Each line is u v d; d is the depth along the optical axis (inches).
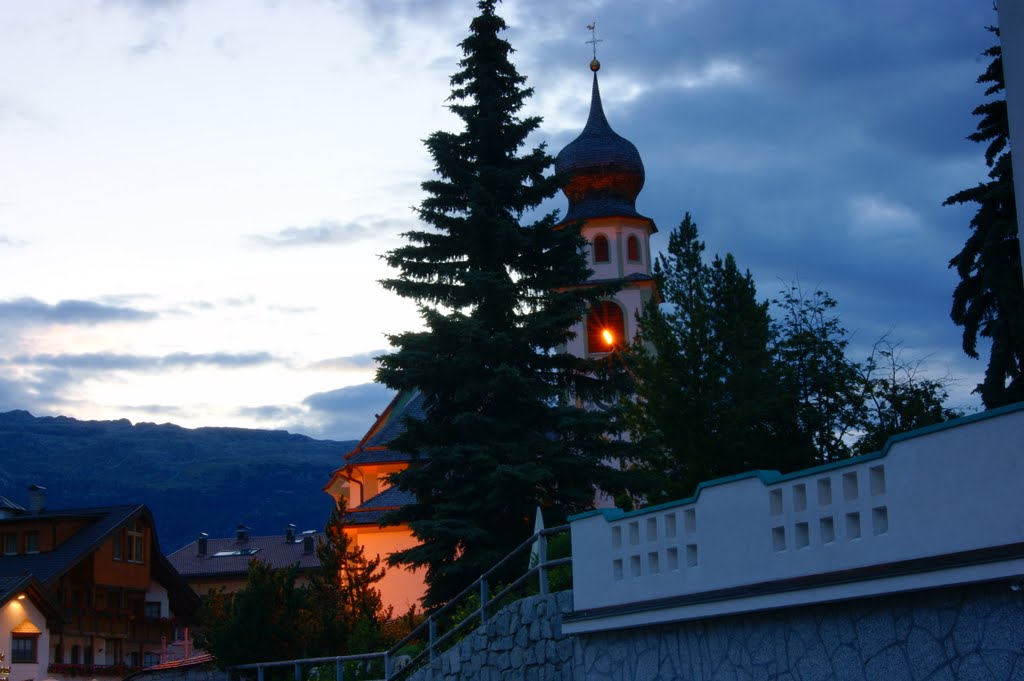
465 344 1230.9
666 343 1333.7
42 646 1951.3
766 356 1343.5
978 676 438.9
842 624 498.3
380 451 2388.0
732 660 558.6
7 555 2149.4
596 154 2699.3
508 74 1369.3
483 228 1272.1
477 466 1194.6
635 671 626.8
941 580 448.8
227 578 3774.6
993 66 1317.7
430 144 1343.5
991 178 1300.4
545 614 717.9
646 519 626.5
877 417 1403.8
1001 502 432.8
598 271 2635.3
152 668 1162.0
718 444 1280.8
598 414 1246.9
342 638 1133.7
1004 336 1253.1
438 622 1109.7
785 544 531.8
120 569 2204.7
